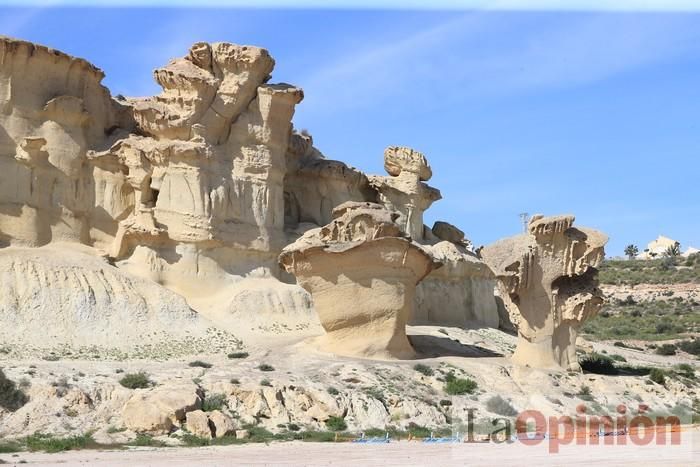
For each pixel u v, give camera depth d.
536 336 52.72
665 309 119.19
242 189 62.84
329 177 70.75
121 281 55.56
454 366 50.06
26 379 39.50
